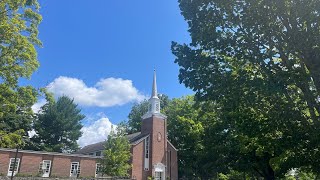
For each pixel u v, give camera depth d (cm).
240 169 3394
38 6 2462
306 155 1594
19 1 2311
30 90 2497
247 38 1599
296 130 1523
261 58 1553
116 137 4656
